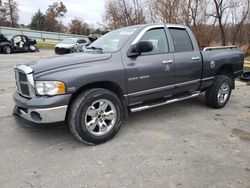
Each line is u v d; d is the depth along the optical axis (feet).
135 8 65.98
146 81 14.32
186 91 17.11
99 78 12.39
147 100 14.98
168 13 51.62
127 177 10.13
